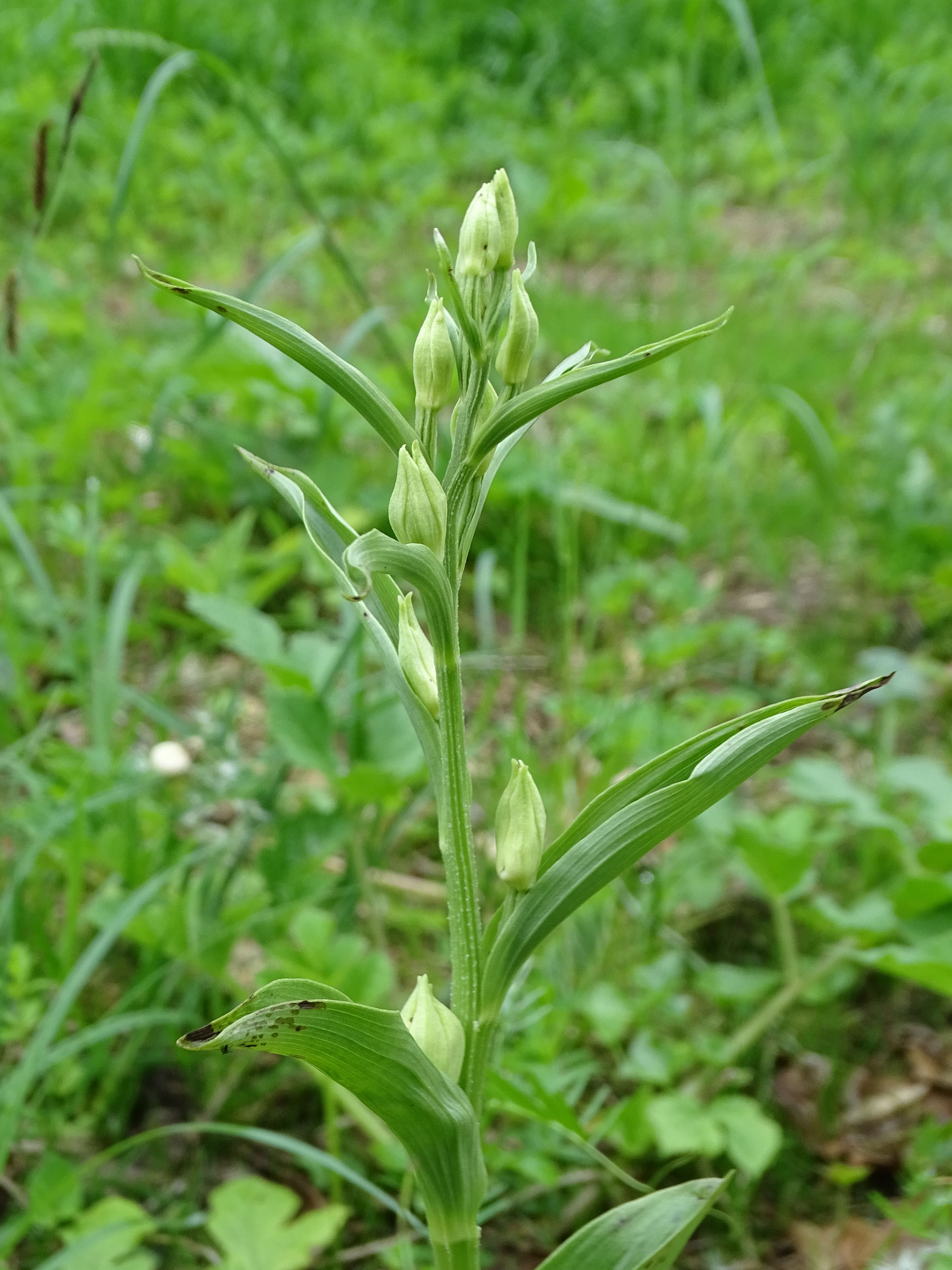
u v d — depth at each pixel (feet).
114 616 1.61
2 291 2.83
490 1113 1.19
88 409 2.24
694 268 3.98
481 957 0.83
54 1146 1.23
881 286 3.86
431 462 0.81
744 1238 1.20
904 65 5.48
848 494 2.48
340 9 6.19
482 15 6.15
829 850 1.63
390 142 4.85
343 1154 1.26
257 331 0.79
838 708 0.80
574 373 0.78
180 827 1.53
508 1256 1.20
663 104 5.18
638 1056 1.25
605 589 1.94
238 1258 1.08
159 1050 1.31
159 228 4.10
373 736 1.42
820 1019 1.41
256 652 1.40
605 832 0.81
